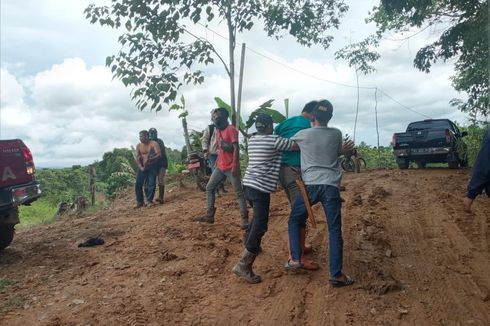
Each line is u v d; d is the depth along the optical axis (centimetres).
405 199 977
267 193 528
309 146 512
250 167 535
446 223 757
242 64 1178
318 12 1087
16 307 503
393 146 1759
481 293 480
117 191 1711
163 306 485
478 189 438
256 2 1032
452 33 1373
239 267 532
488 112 1411
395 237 688
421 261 582
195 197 1173
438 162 1747
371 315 443
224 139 728
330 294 493
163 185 1158
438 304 461
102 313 477
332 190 504
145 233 796
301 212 530
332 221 506
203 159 1308
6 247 779
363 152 2492
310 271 559
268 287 519
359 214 828
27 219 1752
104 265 638
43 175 2606
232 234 734
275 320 446
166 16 848
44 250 747
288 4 1046
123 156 2538
